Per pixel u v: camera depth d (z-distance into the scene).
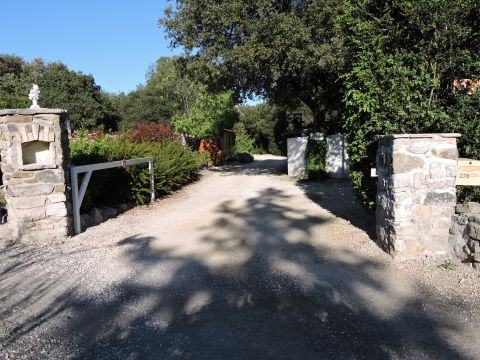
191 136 19.06
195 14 12.16
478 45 4.98
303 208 8.05
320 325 3.18
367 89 5.11
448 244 4.42
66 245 5.45
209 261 4.81
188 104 19.81
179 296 3.79
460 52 4.83
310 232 6.07
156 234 6.13
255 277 4.27
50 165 5.50
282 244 5.49
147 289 3.96
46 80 33.16
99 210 7.30
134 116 35.28
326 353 2.78
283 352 2.80
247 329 3.14
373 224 6.21
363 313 3.37
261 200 9.19
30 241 5.50
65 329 3.16
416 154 4.36
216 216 7.49
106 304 3.61
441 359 2.69
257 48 11.11
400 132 4.86
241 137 35.62
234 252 5.17
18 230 5.45
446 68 4.99
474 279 3.90
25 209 5.45
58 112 5.48
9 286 4.01
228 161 23.61
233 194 10.32
